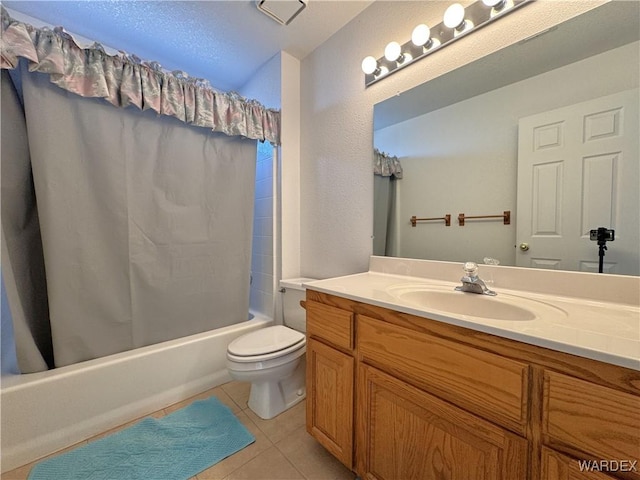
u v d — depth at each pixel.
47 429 1.19
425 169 1.33
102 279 1.39
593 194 0.89
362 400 0.96
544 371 0.58
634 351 0.49
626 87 0.83
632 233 0.83
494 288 1.07
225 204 1.80
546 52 0.97
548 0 0.96
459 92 1.20
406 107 1.39
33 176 1.21
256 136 1.83
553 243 0.97
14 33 1.08
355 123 1.63
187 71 2.13
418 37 1.23
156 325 1.58
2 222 1.17
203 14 1.55
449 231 1.25
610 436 0.50
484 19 1.10
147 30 1.67
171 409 1.49
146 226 1.51
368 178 1.57
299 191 2.03
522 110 1.03
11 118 1.19
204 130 1.70
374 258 1.53
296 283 1.80
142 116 1.47
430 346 0.77
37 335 1.31
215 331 1.76
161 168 1.55
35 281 1.30
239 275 1.89
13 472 1.10
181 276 1.65
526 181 1.03
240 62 2.03
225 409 1.48
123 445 1.23
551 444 0.57
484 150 1.14
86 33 1.68
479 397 0.67
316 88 1.88
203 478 1.08
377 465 0.92
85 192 1.32
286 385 1.53
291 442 1.26
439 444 0.76
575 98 0.92
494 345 0.65
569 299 0.90
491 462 0.66
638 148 0.81
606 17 0.87
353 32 1.62
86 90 1.28
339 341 1.04
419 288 1.13
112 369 1.35
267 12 1.55
